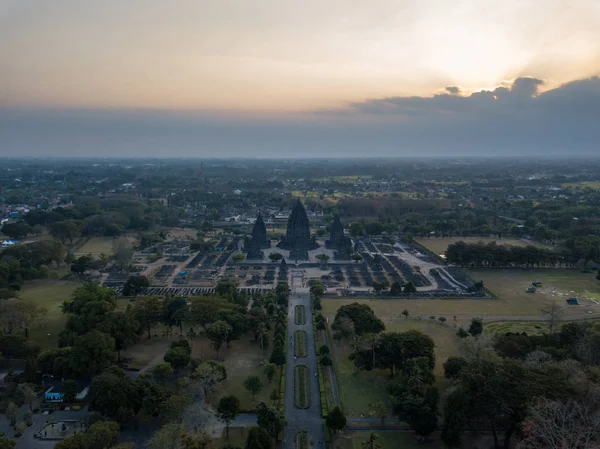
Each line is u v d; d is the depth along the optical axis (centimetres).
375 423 15775
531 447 11712
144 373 17000
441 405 16475
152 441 12875
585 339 18250
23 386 16438
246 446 13300
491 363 15212
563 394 13212
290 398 17300
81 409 16262
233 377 18612
